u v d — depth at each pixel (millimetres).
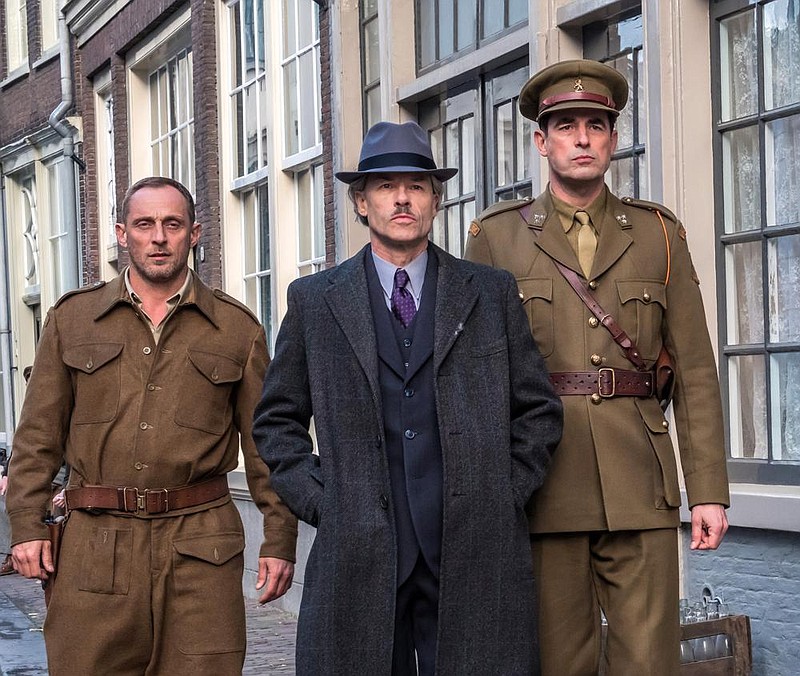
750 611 5258
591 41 6375
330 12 8766
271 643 7789
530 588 3648
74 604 4180
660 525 3838
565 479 3844
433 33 8008
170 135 12492
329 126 8859
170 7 11664
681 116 5629
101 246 14242
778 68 5379
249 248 10789
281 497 3725
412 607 3645
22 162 16297
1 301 17094
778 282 5398
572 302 3904
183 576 4184
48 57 15180
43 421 4336
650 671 3791
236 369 4355
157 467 4207
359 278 3742
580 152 3910
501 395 3668
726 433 5648
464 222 7727
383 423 3607
